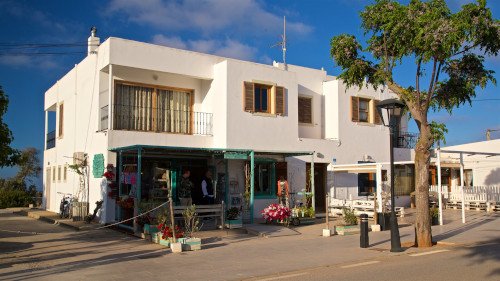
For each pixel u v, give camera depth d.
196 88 18.97
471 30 10.24
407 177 24.66
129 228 14.39
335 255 10.84
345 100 22.20
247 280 8.38
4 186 33.06
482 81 11.83
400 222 17.86
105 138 16.11
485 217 19.83
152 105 17.84
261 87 19.39
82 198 17.95
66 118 21.00
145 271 9.19
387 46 11.92
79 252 11.44
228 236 14.38
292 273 8.88
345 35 12.42
